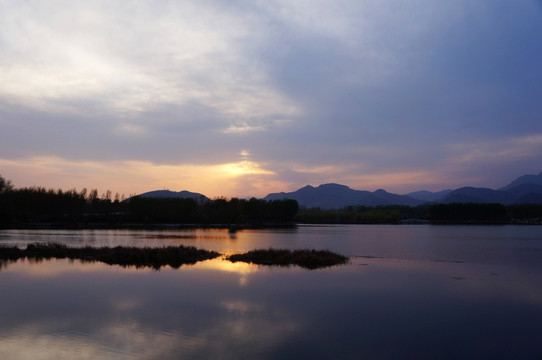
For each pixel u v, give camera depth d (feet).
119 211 494.59
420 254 135.54
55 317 49.16
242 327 46.06
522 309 56.18
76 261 104.22
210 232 287.07
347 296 63.36
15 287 67.87
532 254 137.80
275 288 69.21
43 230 279.90
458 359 37.47
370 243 190.60
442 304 58.75
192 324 46.98
